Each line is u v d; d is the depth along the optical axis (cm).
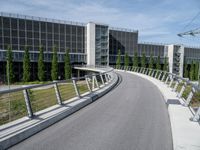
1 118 842
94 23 6241
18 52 5297
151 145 540
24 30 5494
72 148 525
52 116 736
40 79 5156
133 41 7412
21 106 980
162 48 8362
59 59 5909
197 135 565
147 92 1470
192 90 892
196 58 9456
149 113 867
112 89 1627
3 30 5206
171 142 559
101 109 942
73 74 6119
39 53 5256
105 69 4044
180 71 8675
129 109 941
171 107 877
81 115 839
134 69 4362
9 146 534
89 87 1289
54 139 585
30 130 610
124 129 666
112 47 6994
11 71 4731
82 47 6438
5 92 532
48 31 5856
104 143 555
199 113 689
